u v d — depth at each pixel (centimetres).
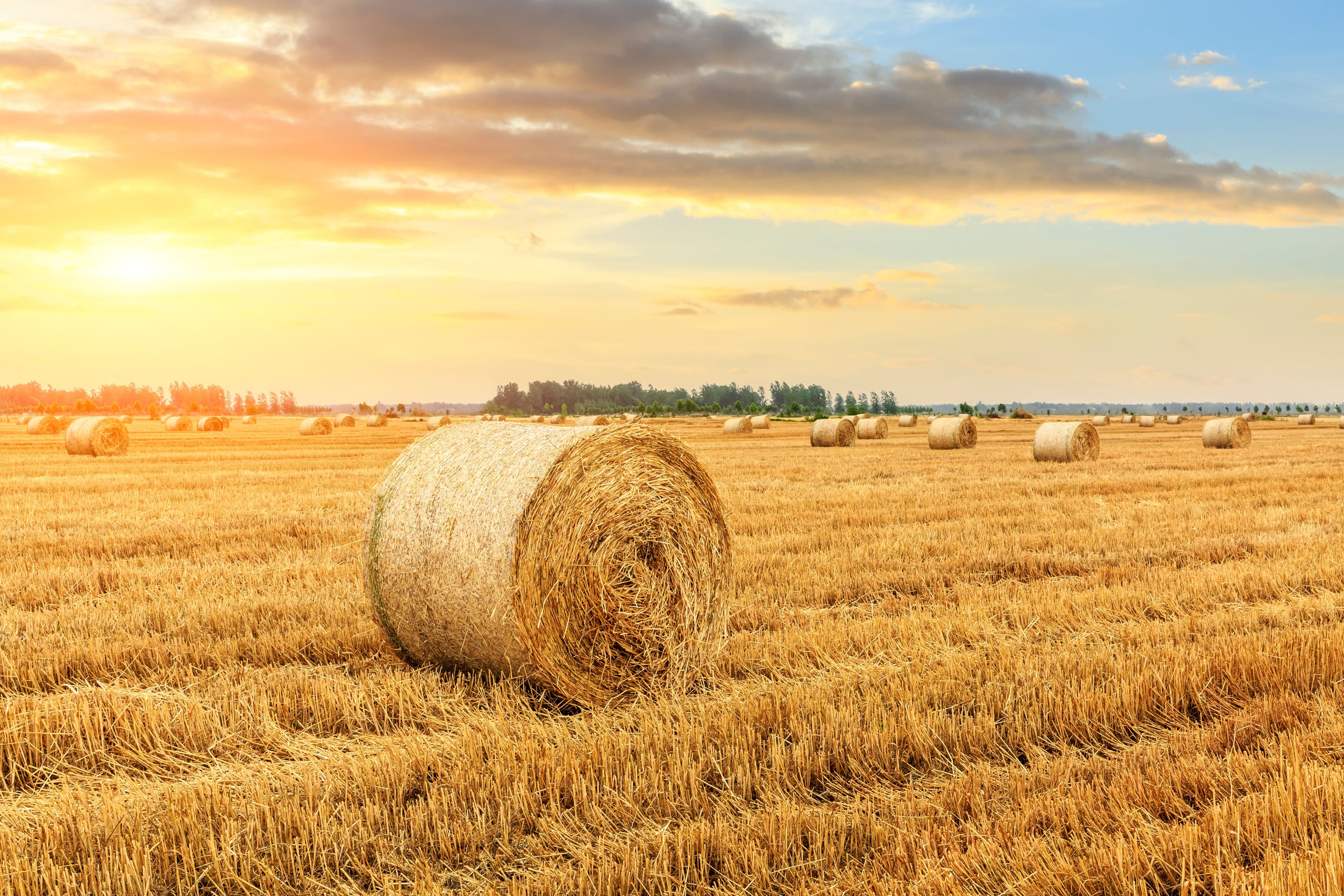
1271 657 684
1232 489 1909
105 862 426
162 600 947
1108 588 995
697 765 522
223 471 2580
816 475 2316
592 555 727
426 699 669
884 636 796
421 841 462
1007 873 406
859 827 456
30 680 696
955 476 2252
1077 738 580
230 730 598
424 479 771
